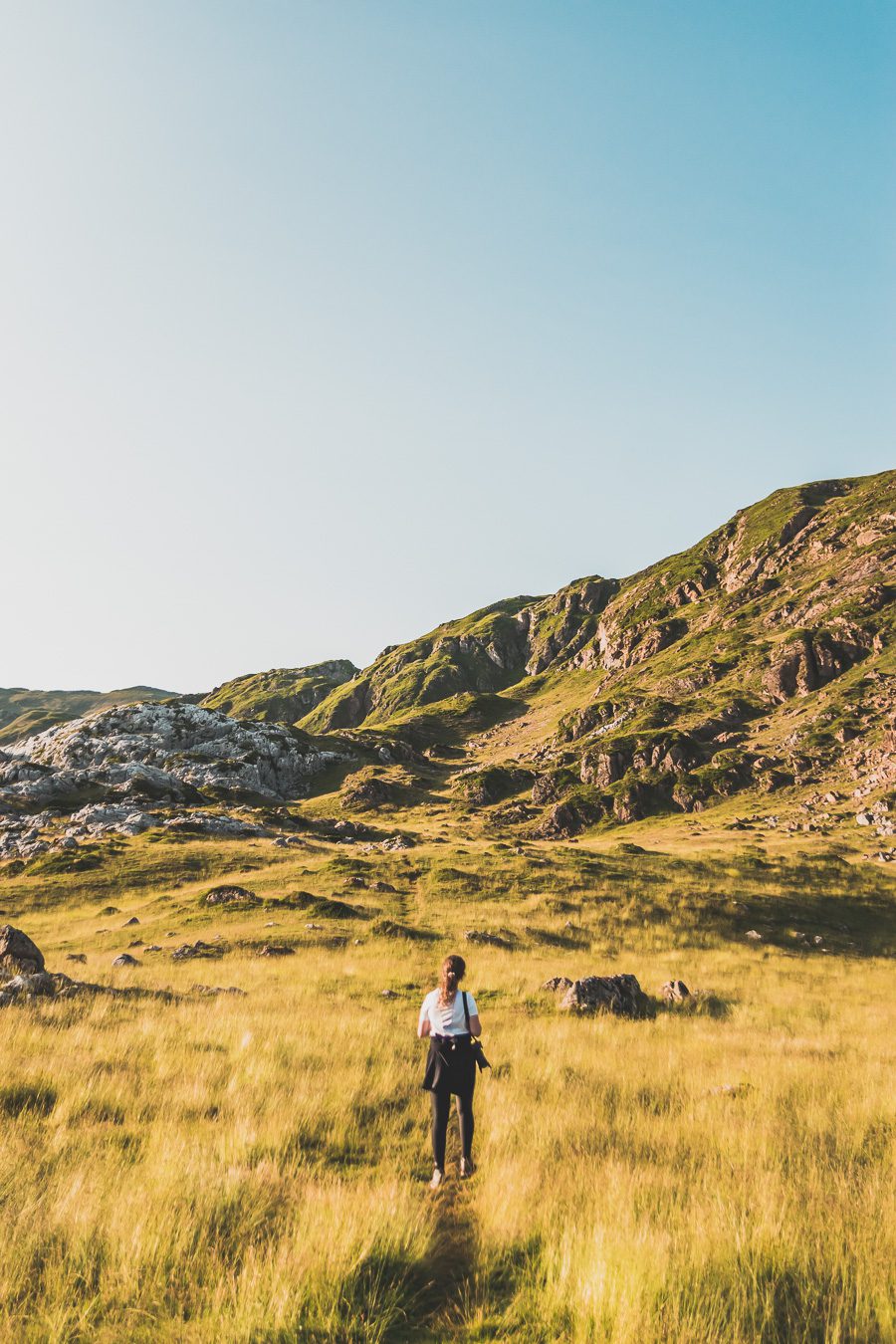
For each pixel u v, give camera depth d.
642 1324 3.93
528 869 50.53
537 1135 7.77
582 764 126.50
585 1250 4.76
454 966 7.50
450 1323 4.41
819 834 77.56
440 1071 7.10
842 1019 20.61
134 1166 6.63
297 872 52.06
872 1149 7.77
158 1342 4.02
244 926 34.88
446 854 57.97
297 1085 9.66
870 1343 3.96
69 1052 11.02
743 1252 4.66
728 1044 14.87
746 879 51.44
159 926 36.34
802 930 41.72
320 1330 4.16
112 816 91.88
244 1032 12.84
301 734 184.12
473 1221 5.88
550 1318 4.32
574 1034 14.86
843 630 132.50
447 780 163.00
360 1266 4.76
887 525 178.75
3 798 103.44
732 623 183.88
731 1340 3.86
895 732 96.81
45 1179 6.14
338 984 21.75
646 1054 13.16
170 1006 16.41
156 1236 4.91
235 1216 5.54
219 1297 4.32
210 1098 9.17
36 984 16.75
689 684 153.38
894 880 53.03
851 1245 4.86
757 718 127.31
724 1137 7.69
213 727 163.62
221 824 80.62
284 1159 7.23
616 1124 8.37
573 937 34.91
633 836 95.31
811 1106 9.12
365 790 143.38
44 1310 4.20
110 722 158.00
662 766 116.06
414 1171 7.30
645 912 41.41
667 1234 4.80
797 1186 6.21
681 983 23.59
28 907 46.34
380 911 38.97
